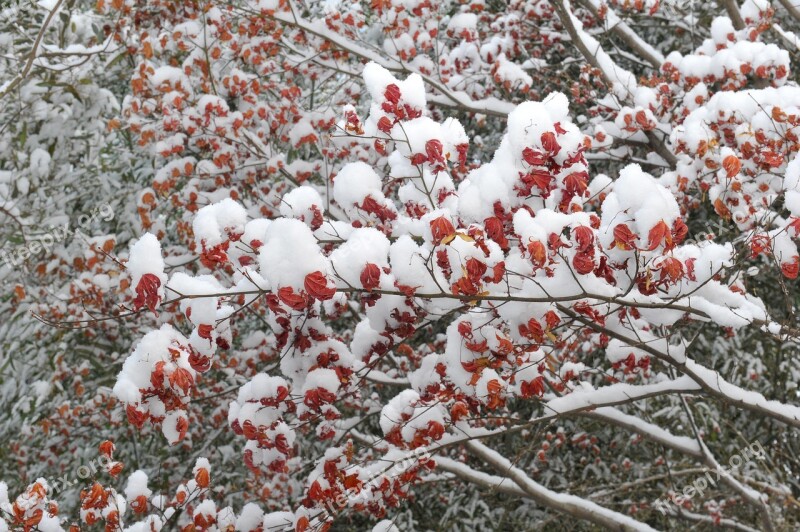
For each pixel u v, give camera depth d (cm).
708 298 249
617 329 267
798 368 590
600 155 539
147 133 483
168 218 627
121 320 523
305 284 185
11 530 249
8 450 585
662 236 186
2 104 491
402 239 211
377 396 546
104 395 549
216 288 209
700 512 586
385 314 232
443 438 323
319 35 496
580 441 588
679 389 296
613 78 518
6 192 500
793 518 561
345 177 238
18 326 541
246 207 498
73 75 518
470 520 644
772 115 295
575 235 196
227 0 487
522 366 261
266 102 545
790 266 230
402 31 507
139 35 511
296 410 260
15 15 481
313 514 295
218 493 605
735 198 301
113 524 264
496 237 206
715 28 489
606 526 409
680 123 475
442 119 641
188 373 191
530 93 642
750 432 646
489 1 705
